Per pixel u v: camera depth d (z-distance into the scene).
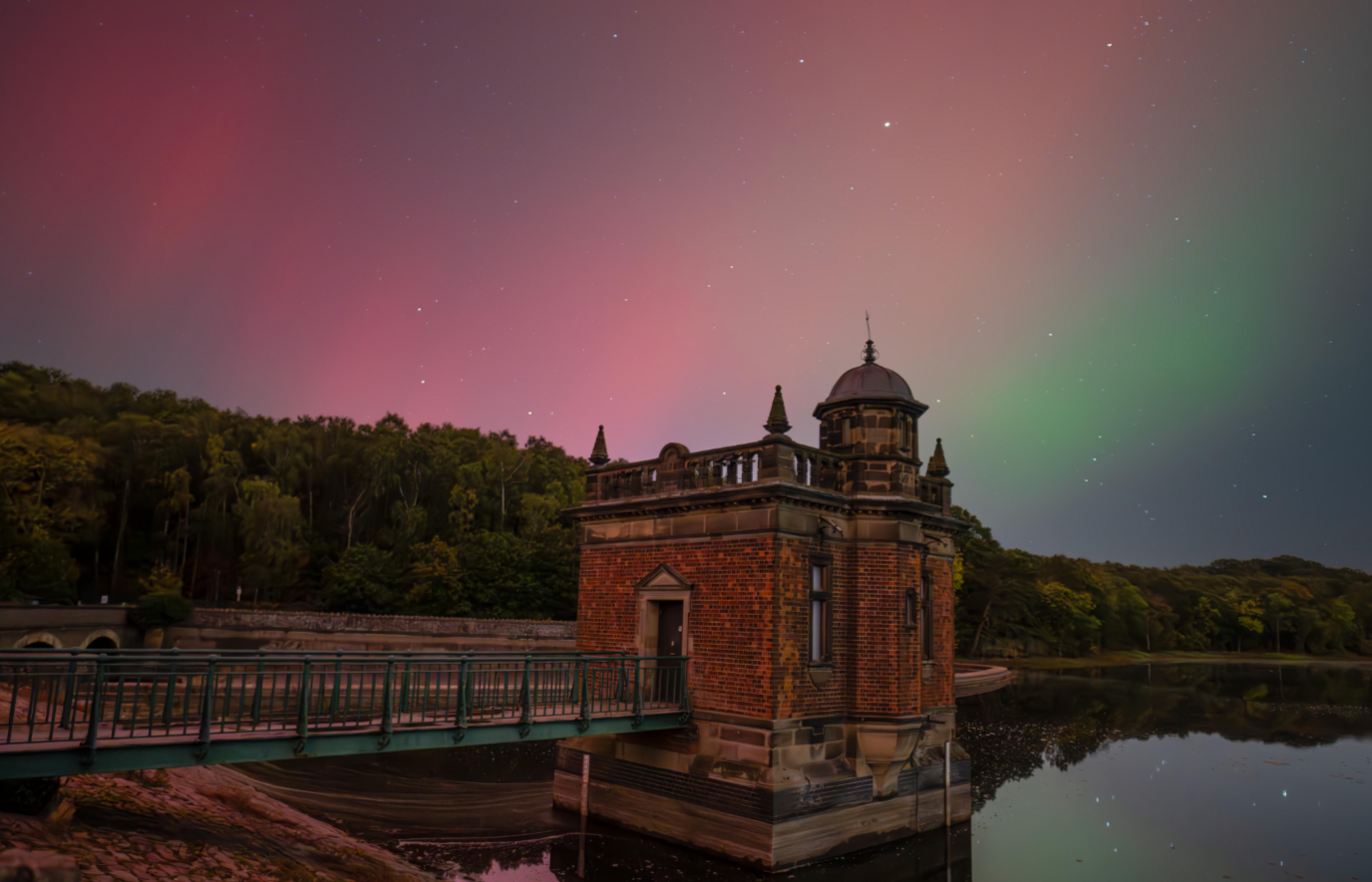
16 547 45.66
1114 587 99.25
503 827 17.59
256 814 14.77
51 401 60.81
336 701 12.12
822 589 16.92
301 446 64.75
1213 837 18.89
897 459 17.95
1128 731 36.09
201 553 58.25
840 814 16.17
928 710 18.66
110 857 9.62
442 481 65.06
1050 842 18.25
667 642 18.09
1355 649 114.94
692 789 16.42
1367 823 20.34
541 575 49.56
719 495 16.84
